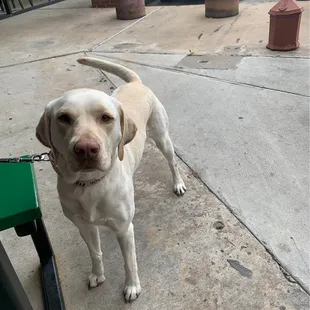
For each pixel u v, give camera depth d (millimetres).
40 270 957
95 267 889
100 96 662
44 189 1243
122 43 2562
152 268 931
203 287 872
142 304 853
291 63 1942
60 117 639
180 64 2094
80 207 737
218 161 1289
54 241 1038
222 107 1616
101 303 866
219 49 2246
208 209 1090
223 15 2889
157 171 1282
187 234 1015
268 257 922
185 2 4000
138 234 1031
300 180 1155
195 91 1777
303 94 1639
